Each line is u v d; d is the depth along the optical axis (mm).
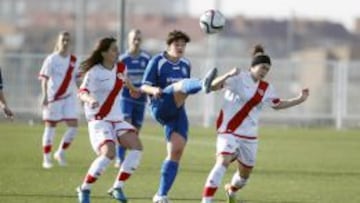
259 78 25031
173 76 27250
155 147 47750
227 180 34062
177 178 34281
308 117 69500
